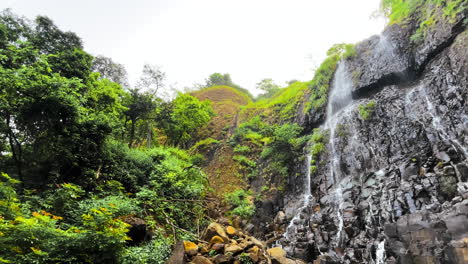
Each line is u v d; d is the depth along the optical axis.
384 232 7.49
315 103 17.84
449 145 8.95
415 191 8.33
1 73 8.03
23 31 11.13
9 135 8.86
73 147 9.55
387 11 17.53
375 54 15.39
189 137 24.27
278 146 16.50
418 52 12.84
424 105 11.02
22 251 4.23
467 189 7.00
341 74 17.09
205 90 41.56
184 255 5.67
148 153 13.95
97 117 10.84
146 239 7.48
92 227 4.98
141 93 17.12
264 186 15.91
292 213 12.96
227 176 18.59
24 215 5.70
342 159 12.78
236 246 6.23
